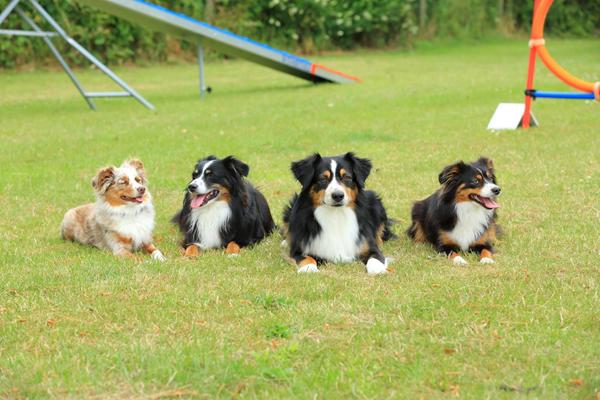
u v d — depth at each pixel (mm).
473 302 4562
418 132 11383
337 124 12344
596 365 3635
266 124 12461
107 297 4762
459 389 3445
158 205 7602
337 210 5691
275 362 3740
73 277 5195
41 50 22656
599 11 35625
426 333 4117
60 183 8500
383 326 4191
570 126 11398
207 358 3752
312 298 4773
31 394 3436
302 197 5816
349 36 29422
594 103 13789
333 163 5652
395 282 5078
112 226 6035
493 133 11008
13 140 11398
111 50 23750
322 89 17469
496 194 5684
